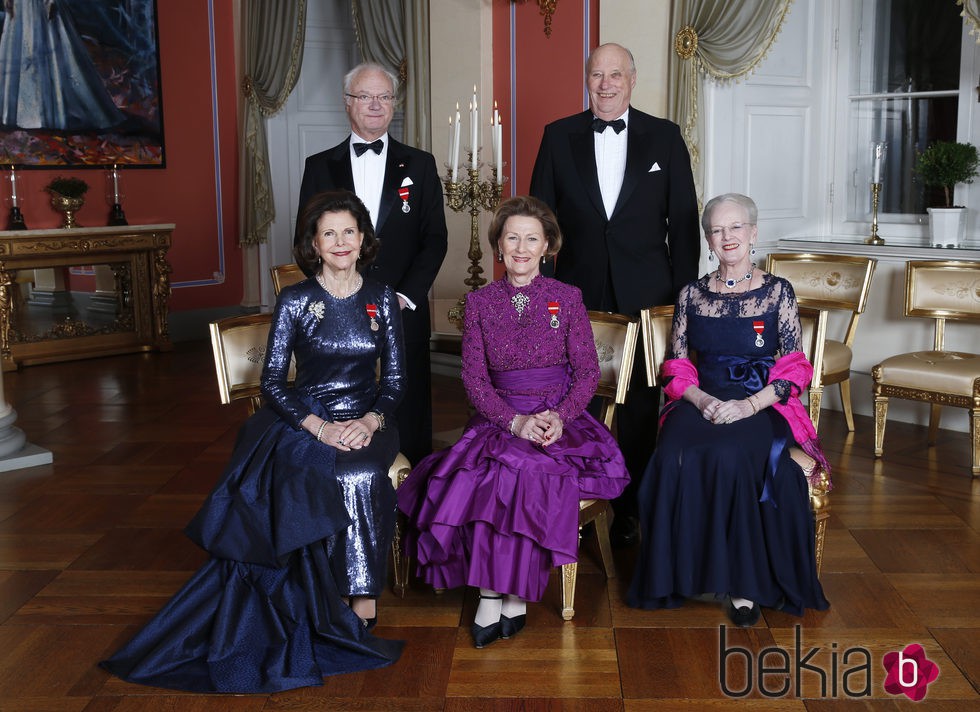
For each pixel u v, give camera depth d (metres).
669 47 4.87
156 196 7.35
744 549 2.61
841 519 3.44
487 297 2.81
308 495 2.45
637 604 2.77
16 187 6.51
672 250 3.30
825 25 5.20
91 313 6.74
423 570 2.68
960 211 4.63
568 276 3.32
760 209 5.12
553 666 2.45
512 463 2.55
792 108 5.16
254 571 2.50
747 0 4.67
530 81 5.69
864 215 5.24
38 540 3.32
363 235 2.75
